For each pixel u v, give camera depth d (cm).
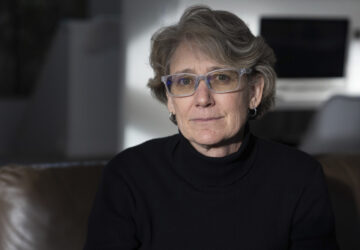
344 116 292
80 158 593
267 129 571
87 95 602
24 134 716
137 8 434
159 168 134
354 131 291
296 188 134
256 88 133
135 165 134
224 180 130
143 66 440
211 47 121
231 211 129
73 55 593
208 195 130
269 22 551
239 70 123
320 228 135
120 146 458
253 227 130
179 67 125
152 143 141
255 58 125
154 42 130
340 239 161
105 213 127
